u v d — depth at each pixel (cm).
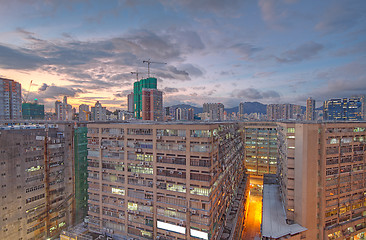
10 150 6412
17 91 16688
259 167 12962
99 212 6725
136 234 6197
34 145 7038
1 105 15425
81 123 8938
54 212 7638
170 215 5744
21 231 6644
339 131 6312
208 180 5350
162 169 5794
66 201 8025
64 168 8012
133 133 6219
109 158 6500
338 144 6269
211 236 5509
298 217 6134
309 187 5988
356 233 6469
